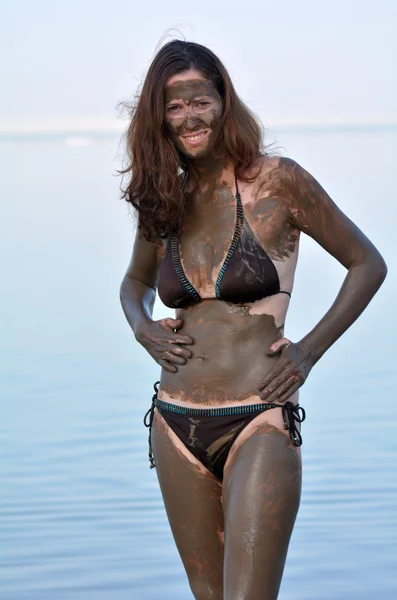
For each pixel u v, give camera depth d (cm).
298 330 1024
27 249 1706
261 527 390
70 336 1102
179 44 423
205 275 418
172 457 423
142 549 607
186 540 425
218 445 412
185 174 432
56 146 6019
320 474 699
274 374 408
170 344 424
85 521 641
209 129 416
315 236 421
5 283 1415
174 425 422
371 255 419
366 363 971
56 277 1455
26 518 646
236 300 414
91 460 734
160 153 421
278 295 417
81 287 1377
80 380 928
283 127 7781
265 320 416
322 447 745
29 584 565
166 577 575
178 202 421
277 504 393
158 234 431
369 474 695
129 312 453
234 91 421
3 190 2750
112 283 1402
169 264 425
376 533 617
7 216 2144
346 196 2153
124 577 573
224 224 418
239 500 394
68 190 2716
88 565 588
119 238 1806
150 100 420
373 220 1781
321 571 575
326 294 1218
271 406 408
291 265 421
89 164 3853
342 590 554
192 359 420
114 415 826
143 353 1030
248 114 423
